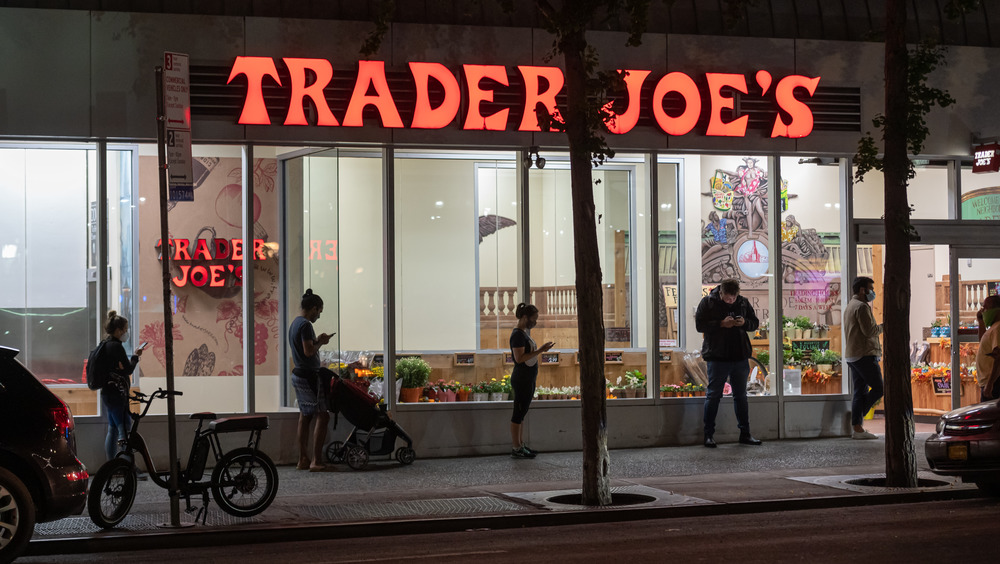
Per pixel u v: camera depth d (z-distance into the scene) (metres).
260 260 12.98
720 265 14.41
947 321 16.05
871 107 14.26
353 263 14.30
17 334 12.68
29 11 12.13
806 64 14.06
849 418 14.35
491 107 13.10
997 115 14.71
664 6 13.76
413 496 10.02
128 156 13.02
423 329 14.49
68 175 12.73
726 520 8.88
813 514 9.07
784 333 14.30
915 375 16.34
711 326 13.44
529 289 13.98
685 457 12.59
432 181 14.60
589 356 9.58
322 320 13.02
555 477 11.25
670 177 14.30
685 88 13.54
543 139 13.21
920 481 10.42
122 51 12.29
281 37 12.62
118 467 8.62
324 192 12.96
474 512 9.05
